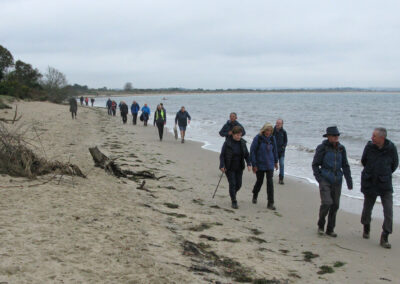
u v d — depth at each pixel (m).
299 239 5.80
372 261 5.02
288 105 79.12
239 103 96.56
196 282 3.61
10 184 6.19
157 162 11.64
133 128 23.80
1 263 3.29
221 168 7.27
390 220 5.52
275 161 7.53
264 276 4.14
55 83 62.88
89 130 19.91
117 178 8.39
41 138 13.71
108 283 3.26
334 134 5.82
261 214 7.05
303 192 9.03
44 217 4.77
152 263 3.85
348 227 6.61
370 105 74.81
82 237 4.26
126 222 5.15
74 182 7.15
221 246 4.97
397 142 19.67
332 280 4.31
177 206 6.84
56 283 3.10
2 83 44.34
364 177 5.77
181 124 17.17
